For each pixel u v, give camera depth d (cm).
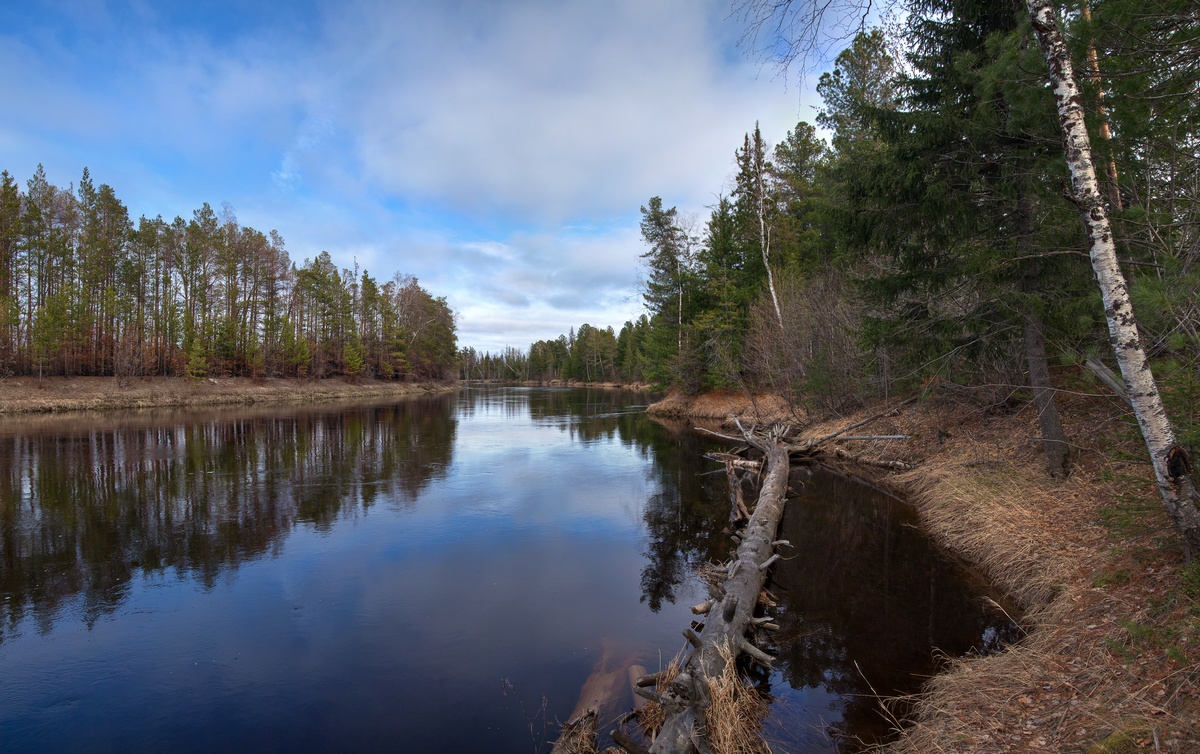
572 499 1124
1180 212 589
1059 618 443
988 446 984
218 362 4141
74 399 3047
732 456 1543
